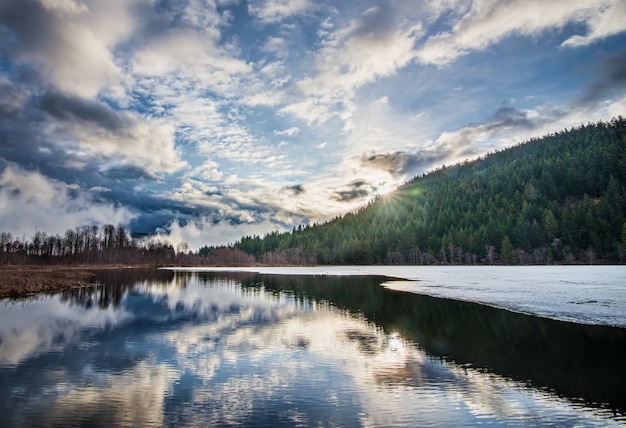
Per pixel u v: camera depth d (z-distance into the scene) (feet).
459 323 74.59
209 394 37.88
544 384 40.70
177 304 105.19
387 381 41.91
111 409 34.06
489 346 56.75
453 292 131.44
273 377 43.21
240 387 39.93
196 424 31.17
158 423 31.27
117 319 80.28
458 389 39.40
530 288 139.03
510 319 77.71
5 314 85.61
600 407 34.65
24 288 132.57
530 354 52.24
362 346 57.26
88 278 219.00
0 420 31.63
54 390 38.68
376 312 89.66
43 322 76.28
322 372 45.01
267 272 328.90
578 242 364.58
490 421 31.91
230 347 56.59
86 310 93.15
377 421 31.89
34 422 31.27
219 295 129.49
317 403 35.78
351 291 141.08
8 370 44.96
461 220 473.67
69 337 62.75
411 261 466.29
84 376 43.04
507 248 383.86
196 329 69.77
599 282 160.76
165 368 46.34
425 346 57.11
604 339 59.77
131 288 155.53
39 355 51.47
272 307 98.94
